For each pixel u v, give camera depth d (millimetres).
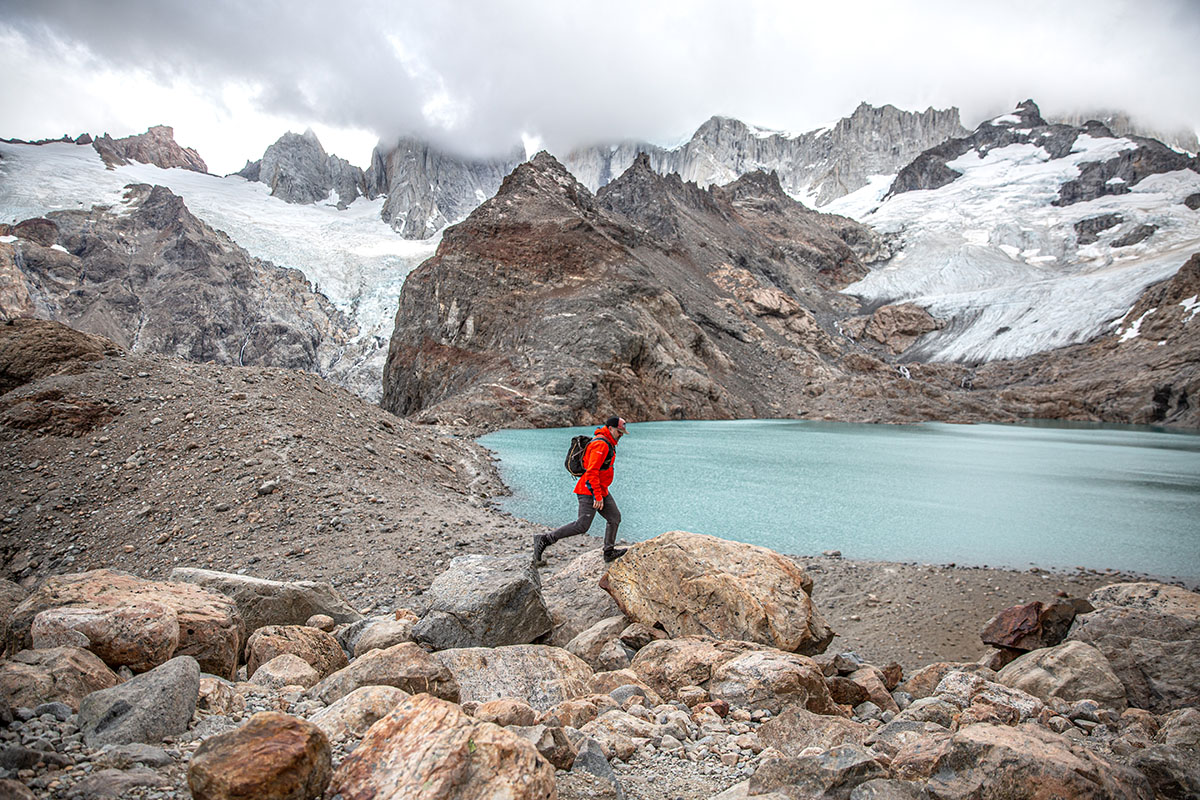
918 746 4273
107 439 14984
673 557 7953
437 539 12680
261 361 154500
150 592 5312
